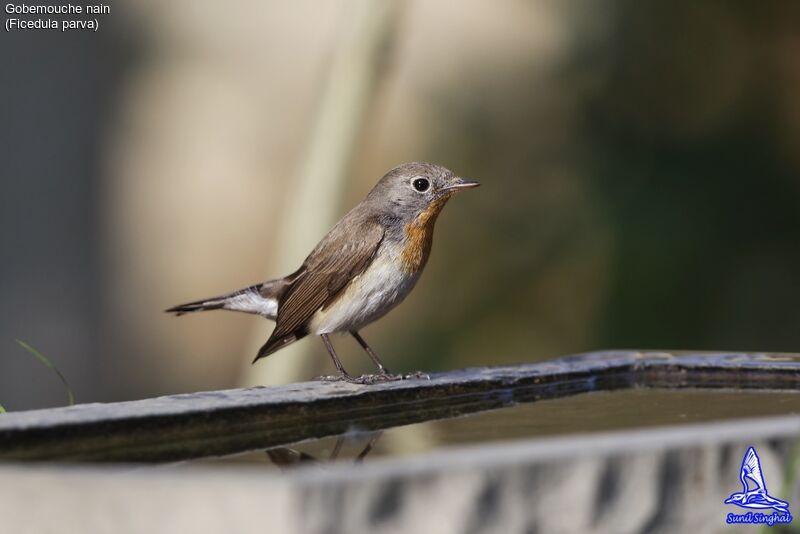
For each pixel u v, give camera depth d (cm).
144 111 1820
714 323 1338
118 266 1800
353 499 322
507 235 1476
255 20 1827
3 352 1692
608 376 775
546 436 550
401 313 1499
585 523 354
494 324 1462
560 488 351
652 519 367
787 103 1407
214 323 1800
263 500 318
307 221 1121
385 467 334
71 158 1770
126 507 340
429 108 1572
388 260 796
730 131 1406
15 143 1731
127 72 1819
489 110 1538
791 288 1343
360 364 1501
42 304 1733
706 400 687
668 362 786
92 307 1772
